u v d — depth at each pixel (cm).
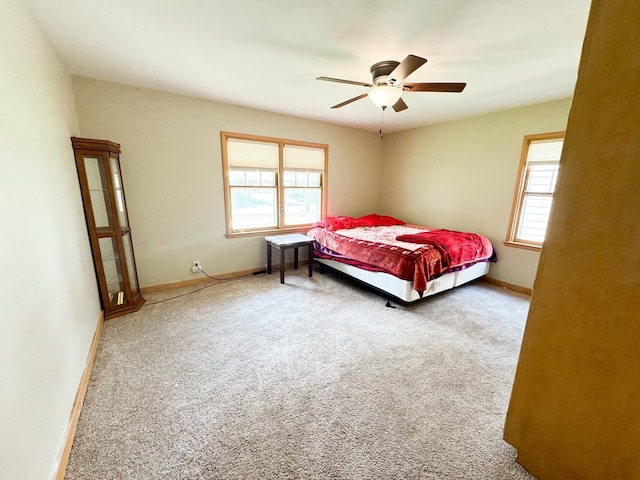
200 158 334
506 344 227
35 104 152
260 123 370
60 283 154
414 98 304
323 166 445
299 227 438
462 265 318
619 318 93
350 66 234
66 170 202
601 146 93
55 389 128
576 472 109
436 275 284
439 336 238
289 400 164
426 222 455
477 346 224
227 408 157
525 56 210
